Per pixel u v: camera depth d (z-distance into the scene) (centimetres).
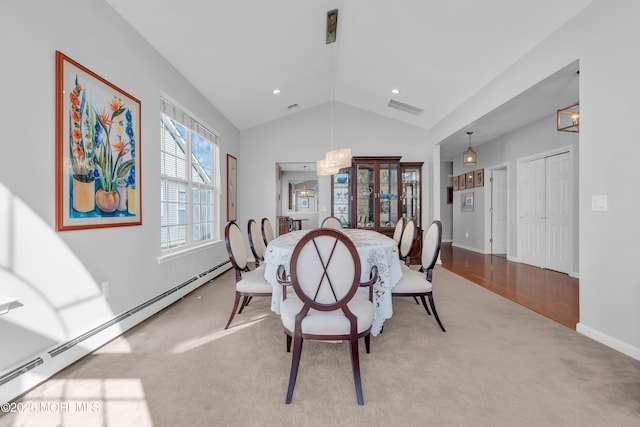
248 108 450
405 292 218
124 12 220
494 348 189
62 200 165
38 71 155
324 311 143
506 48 273
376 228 487
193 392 143
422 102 432
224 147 444
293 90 441
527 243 478
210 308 270
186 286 311
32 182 151
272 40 307
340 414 128
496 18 248
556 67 232
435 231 227
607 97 191
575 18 214
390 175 497
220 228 421
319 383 151
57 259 163
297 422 123
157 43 260
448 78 353
